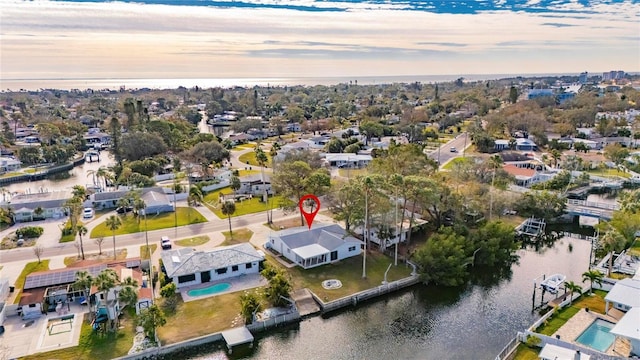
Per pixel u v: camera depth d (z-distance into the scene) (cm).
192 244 8338
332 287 6744
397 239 7631
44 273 6425
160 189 11625
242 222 9662
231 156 17475
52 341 5288
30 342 5262
